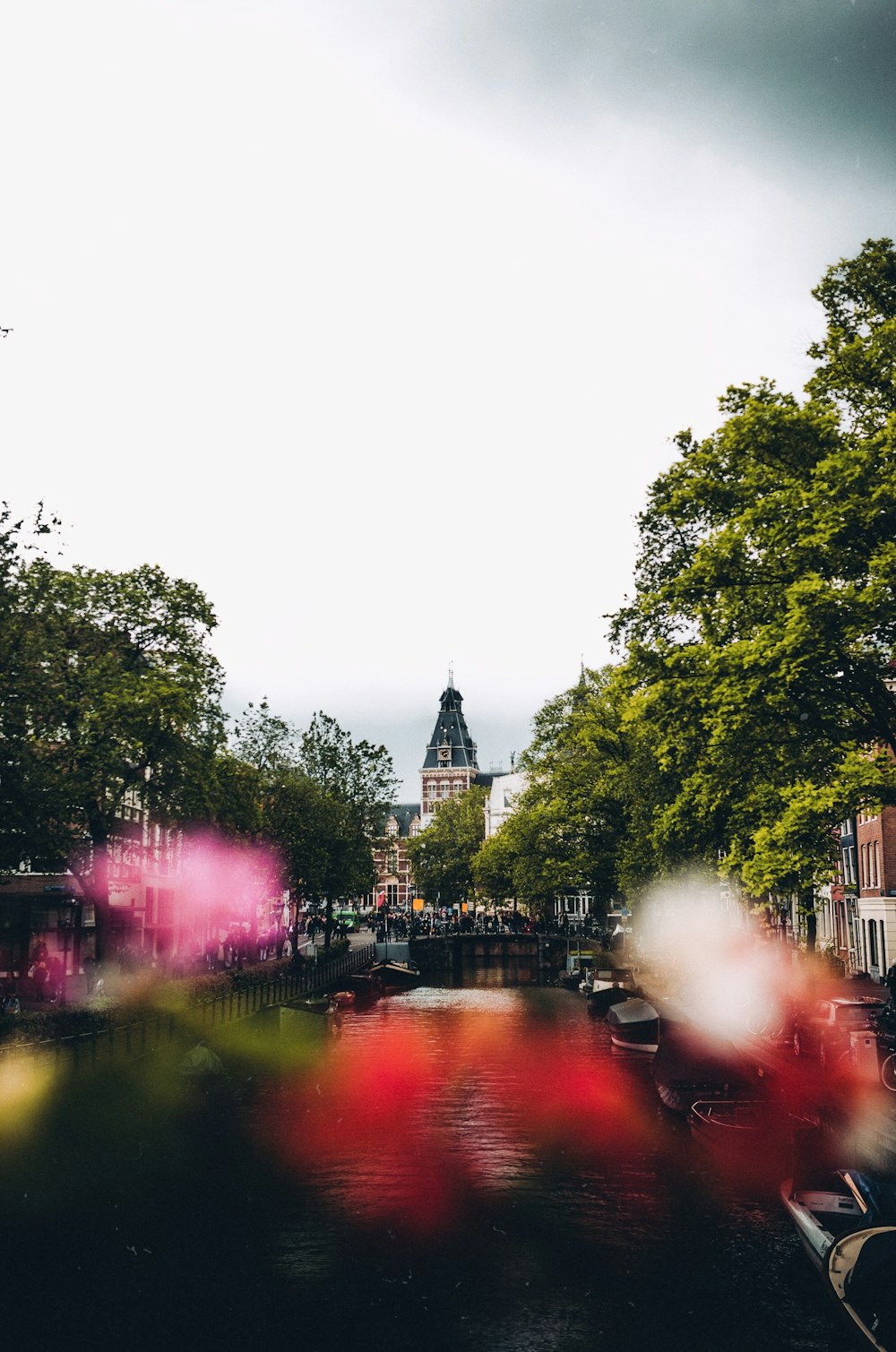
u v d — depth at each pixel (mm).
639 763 54031
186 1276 19953
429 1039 52281
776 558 27375
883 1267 17234
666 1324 18094
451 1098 36062
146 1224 22656
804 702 28062
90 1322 18047
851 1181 19953
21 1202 23844
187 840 54562
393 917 138125
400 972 86562
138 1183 25516
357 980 73875
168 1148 28734
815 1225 20688
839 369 28734
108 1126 30781
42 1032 32188
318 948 76750
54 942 51812
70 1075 32188
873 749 30031
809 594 24906
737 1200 24172
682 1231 22203
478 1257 20875
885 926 54312
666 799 51625
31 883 48906
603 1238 21828
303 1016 45688
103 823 43000
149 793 45719
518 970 110562
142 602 44875
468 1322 18188
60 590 40469
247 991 51344
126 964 48031
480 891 151000
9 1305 18703
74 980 46438
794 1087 27078
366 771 77938
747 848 30047
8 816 32344
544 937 108312
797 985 45531
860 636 25766
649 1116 33094
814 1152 23812
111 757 39188
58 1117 31297
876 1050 26797
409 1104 35094
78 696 39000
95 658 41781
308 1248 21375
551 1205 23875
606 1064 44094
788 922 69500
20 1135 29250
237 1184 25531
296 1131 31047
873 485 25469
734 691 26438
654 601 30000
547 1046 49844
